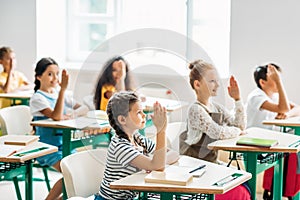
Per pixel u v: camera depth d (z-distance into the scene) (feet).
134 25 18.48
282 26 15.44
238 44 15.85
